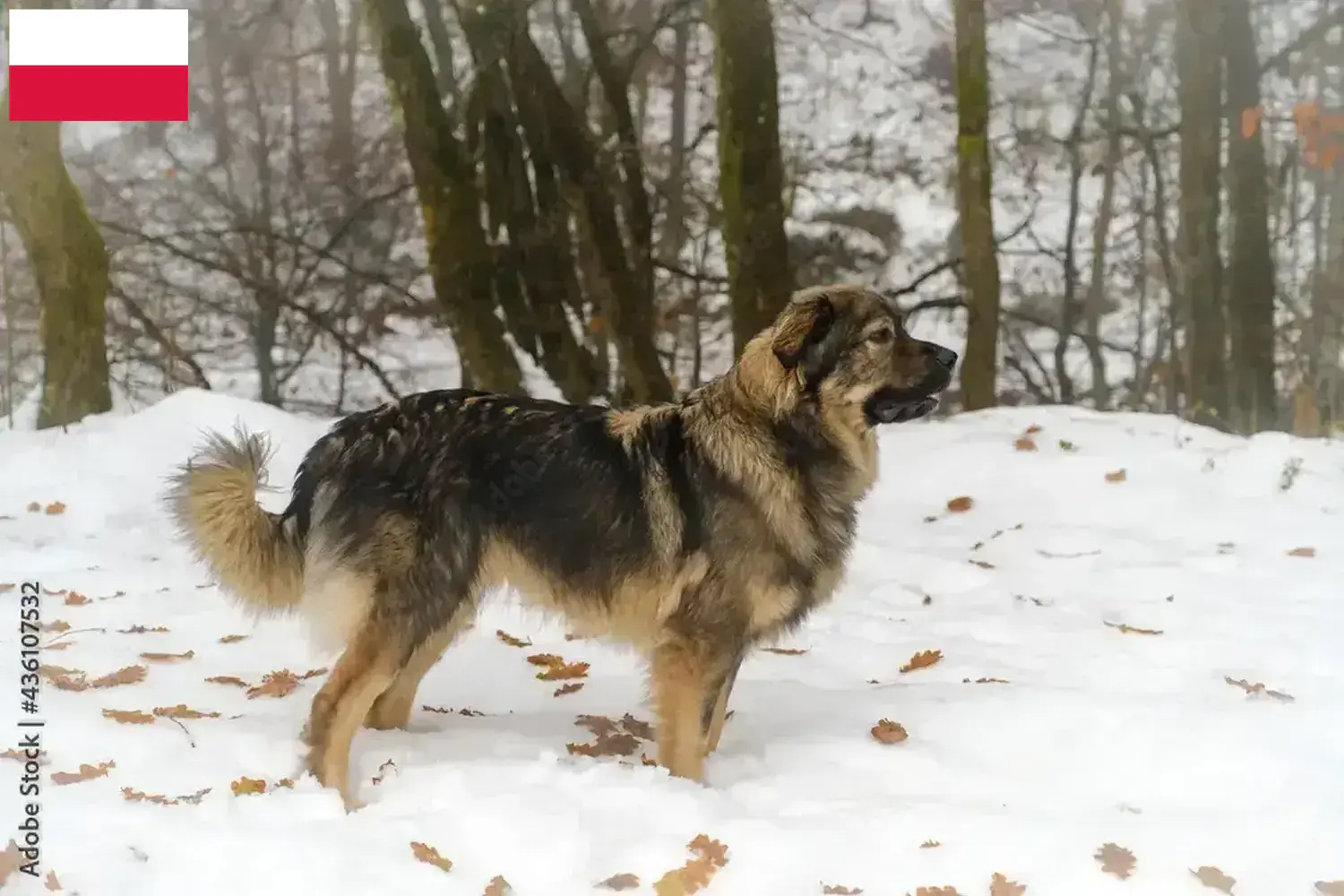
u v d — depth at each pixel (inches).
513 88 566.6
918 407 187.9
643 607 182.1
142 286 729.0
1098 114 793.6
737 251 454.9
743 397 182.4
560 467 180.7
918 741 190.2
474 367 511.5
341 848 144.8
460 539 177.6
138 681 212.4
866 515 356.2
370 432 181.0
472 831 151.1
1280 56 549.6
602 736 194.9
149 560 306.0
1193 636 242.1
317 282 708.7
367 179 759.7
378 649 171.6
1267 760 175.6
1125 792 170.4
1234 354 536.7
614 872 143.0
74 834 145.7
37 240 458.9
